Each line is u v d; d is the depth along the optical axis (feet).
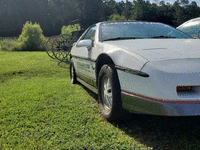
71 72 18.95
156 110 6.97
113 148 7.39
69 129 9.03
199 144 7.31
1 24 251.80
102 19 228.02
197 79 6.70
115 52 9.18
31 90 16.01
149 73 7.09
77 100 13.26
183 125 8.86
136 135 8.30
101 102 10.69
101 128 8.99
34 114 10.98
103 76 10.12
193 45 8.61
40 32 57.26
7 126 9.64
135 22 13.25
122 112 8.96
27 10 270.87
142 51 8.14
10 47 56.49
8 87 17.57
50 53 43.62
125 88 8.18
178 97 6.63
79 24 49.03
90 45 11.68
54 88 16.66
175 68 6.91
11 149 7.61
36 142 8.09
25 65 28.12
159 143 7.57
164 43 9.11
